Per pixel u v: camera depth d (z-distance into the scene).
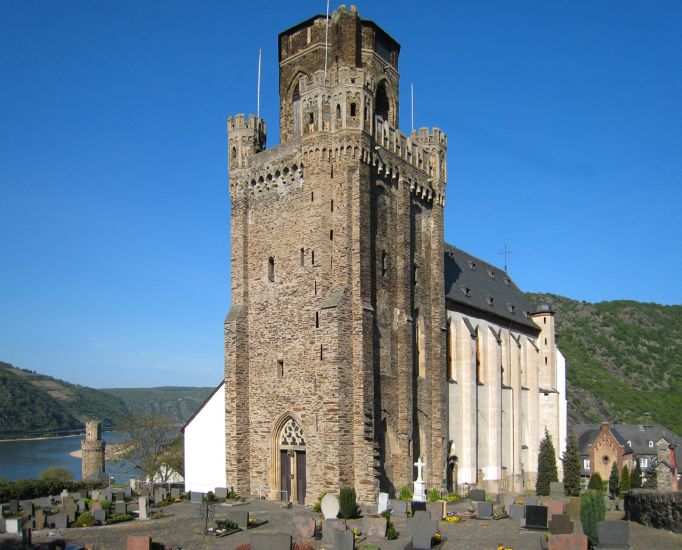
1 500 54.97
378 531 38.31
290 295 54.97
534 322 92.12
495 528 42.00
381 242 56.59
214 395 60.59
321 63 59.72
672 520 37.50
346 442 50.31
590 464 108.62
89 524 42.97
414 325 60.31
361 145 53.66
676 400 158.25
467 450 66.25
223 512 47.59
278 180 57.31
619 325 195.25
